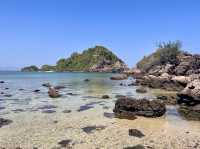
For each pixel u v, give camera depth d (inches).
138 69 4783.5
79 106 1216.2
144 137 721.0
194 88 1210.6
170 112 1087.0
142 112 999.0
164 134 754.2
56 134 745.0
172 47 4259.4
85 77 4579.2
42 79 3855.8
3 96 1600.6
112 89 2113.7
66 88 2193.7
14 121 901.8
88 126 835.4
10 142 673.6
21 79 3865.7
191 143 674.8
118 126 839.1
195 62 2598.4
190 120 943.7
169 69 2741.1
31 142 673.6
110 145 652.1
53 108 1162.6
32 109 1135.6
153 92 1877.5
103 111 1089.4
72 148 630.5
